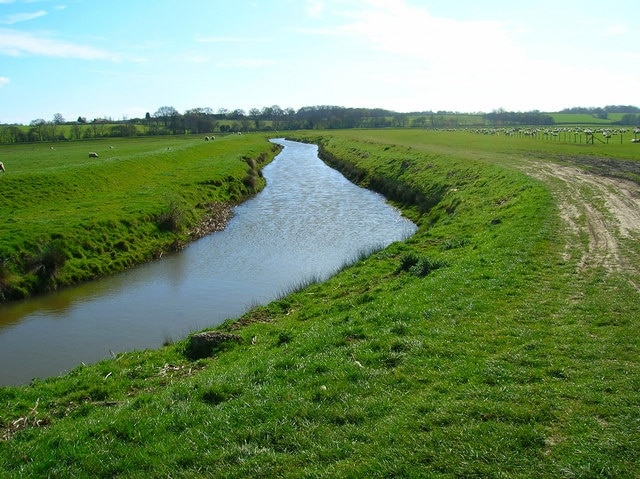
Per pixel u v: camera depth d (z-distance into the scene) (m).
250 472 8.23
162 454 9.16
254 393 10.93
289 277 26.58
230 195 50.00
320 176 68.81
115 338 19.75
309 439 8.91
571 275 16.78
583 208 27.36
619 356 10.94
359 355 12.00
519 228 23.75
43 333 20.38
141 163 56.56
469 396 9.63
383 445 8.40
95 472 8.95
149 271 28.89
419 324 13.63
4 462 9.73
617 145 71.44
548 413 8.84
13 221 31.34
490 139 92.38
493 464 7.64
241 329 17.91
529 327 12.84
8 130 130.38
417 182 46.94
